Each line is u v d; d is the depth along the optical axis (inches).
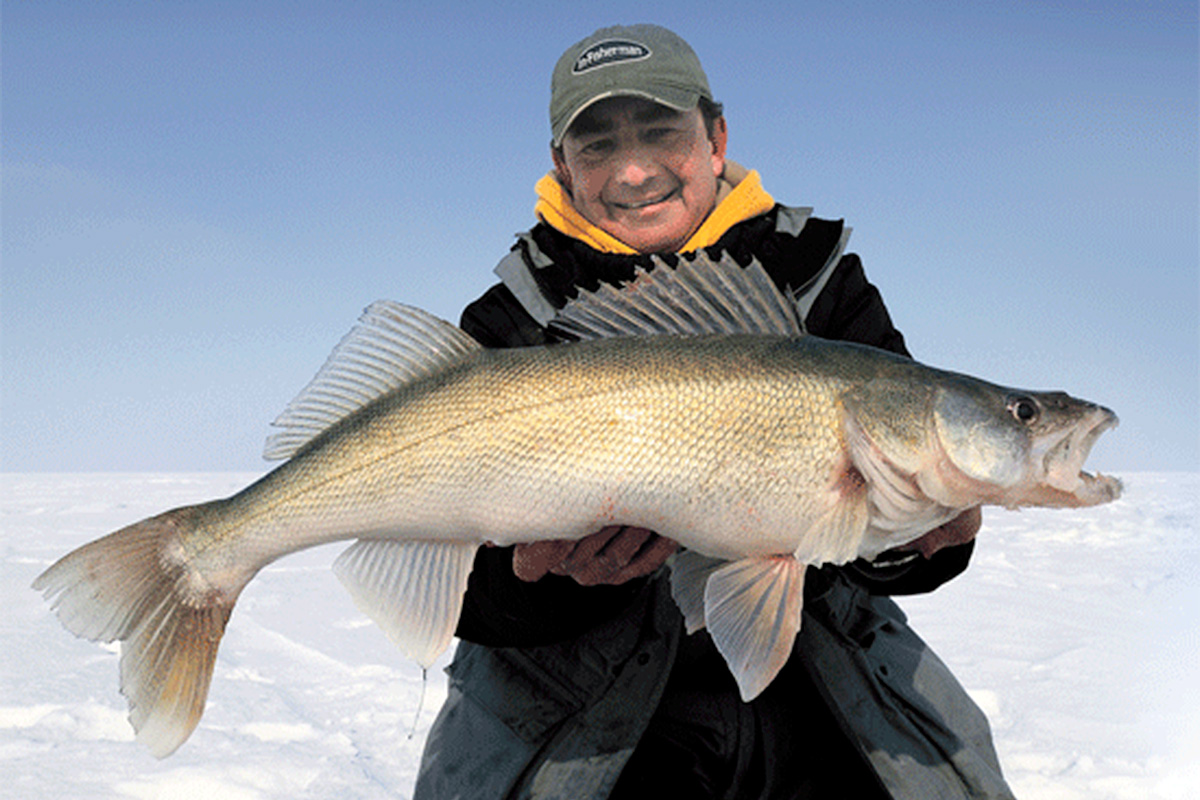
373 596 33.8
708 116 42.3
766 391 31.9
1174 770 50.1
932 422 31.5
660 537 32.8
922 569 36.7
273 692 61.5
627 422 31.9
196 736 52.6
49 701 56.3
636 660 35.2
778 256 38.8
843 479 31.9
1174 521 145.5
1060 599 90.6
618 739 34.6
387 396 33.9
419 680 65.5
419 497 33.0
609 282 39.1
